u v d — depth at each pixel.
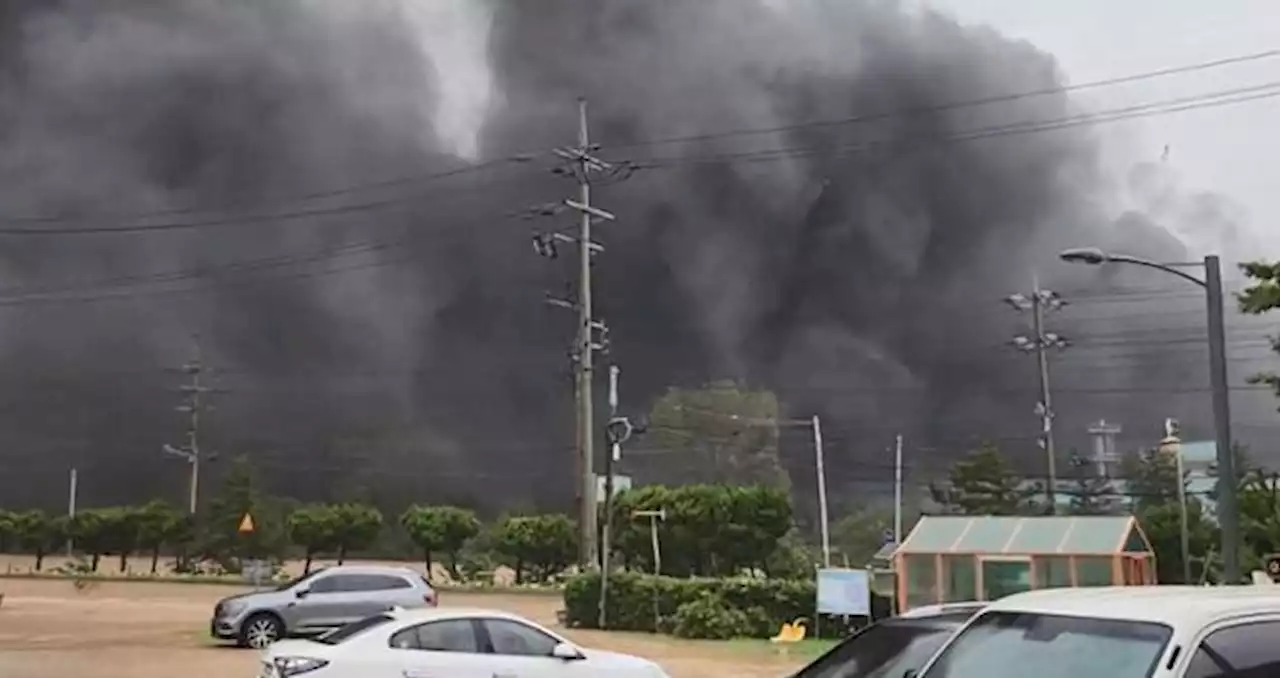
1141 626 5.43
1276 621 5.43
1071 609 5.80
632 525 48.22
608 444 45.25
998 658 5.80
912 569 36.12
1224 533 20.19
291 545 75.50
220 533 74.31
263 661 14.05
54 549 77.56
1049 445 66.69
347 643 13.67
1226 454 20.41
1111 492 69.12
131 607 45.22
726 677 24.38
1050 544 34.94
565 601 37.84
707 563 48.03
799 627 34.25
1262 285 24.66
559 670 14.20
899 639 8.74
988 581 35.06
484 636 14.12
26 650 27.42
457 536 70.62
